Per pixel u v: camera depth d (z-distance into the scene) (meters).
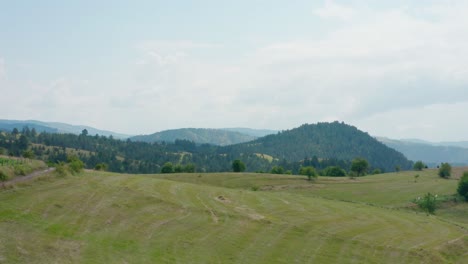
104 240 26.11
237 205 43.34
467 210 75.12
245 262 27.61
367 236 38.06
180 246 28.09
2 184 32.50
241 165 134.75
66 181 39.19
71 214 29.62
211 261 26.53
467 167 136.50
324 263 30.02
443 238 41.75
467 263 36.47
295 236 34.81
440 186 98.12
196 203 40.53
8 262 20.06
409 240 38.94
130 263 23.31
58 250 22.88
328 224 40.19
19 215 26.75
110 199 35.62
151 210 35.06
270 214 41.06
